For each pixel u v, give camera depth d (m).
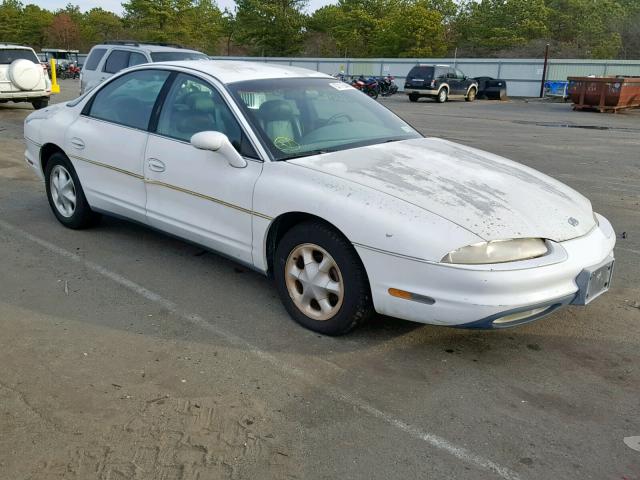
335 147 4.10
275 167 3.80
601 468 2.60
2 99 16.28
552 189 3.86
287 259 3.78
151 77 4.82
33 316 3.86
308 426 2.83
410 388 3.17
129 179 4.76
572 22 62.88
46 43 85.56
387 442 2.73
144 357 3.40
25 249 5.07
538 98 34.12
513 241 3.22
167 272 4.65
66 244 5.22
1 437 2.69
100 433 2.73
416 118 18.84
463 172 3.81
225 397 3.04
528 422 2.91
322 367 3.35
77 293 4.23
